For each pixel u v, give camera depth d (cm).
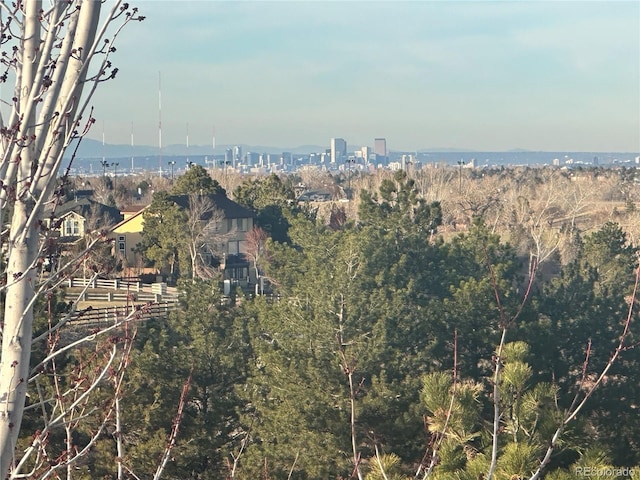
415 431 2170
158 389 2191
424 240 3678
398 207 4022
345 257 2809
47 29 577
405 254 3544
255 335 2720
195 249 5941
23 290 575
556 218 9281
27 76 575
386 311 2631
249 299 3064
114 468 1964
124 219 7112
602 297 3053
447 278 3531
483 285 2842
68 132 577
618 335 2836
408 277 3444
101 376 660
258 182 8119
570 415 718
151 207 6225
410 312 2786
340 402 2244
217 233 6612
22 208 576
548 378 2622
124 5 582
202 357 2422
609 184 13550
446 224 8806
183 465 2183
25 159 578
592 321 2869
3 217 568
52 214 585
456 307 2797
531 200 10388
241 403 2439
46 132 579
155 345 2375
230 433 2503
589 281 3206
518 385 966
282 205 7269
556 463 1321
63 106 577
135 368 2167
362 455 2238
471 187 9669
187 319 2623
